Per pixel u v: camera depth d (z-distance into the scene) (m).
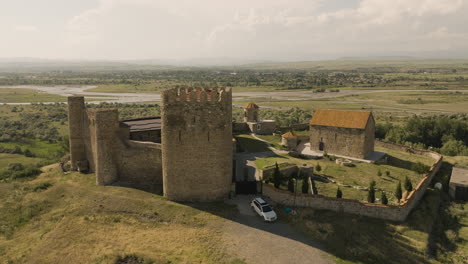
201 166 37.16
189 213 35.34
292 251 29.08
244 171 49.47
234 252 28.75
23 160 81.25
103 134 43.38
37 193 43.56
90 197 40.34
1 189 45.50
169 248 29.31
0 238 33.44
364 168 55.38
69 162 57.03
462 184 45.28
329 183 47.88
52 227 34.22
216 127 36.69
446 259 30.48
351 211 36.78
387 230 33.53
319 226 33.41
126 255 27.88
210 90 39.16
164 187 38.84
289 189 40.22
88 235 31.80
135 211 36.22
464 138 89.69
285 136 66.62
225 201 38.50
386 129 94.75
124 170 45.06
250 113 81.12
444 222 38.31
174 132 36.47
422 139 91.06
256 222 33.97
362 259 28.33
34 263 27.94
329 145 64.56
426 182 46.59
